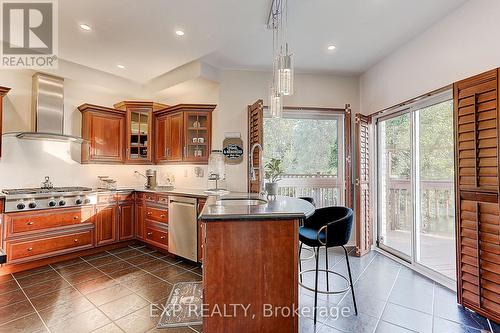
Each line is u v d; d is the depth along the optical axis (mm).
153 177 4246
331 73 3887
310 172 3928
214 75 3676
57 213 3219
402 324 1949
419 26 2666
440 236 2877
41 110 3396
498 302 1883
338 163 3953
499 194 1868
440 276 2639
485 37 2125
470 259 2066
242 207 1887
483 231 1976
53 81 3504
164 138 4051
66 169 3793
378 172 3719
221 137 3752
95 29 2715
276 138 3893
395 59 3191
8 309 2135
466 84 2090
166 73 3953
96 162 3869
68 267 3061
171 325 1925
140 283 2629
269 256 1655
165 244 3484
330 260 3301
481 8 2154
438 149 2826
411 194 3047
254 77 3834
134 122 4168
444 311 2113
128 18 2520
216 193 3150
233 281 1630
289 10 2395
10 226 2877
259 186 2973
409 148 3158
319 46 3088
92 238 3518
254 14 2467
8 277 2771
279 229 1665
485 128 1953
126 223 3904
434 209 2902
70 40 2943
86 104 3760
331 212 2428
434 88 2625
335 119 3990
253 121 3551
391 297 2350
